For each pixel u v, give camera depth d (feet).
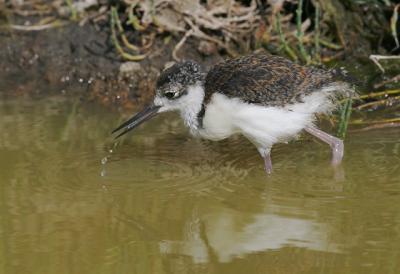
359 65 39.52
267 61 32.42
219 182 31.91
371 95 37.22
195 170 33.09
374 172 31.94
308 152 34.45
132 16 41.06
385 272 24.90
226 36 41.22
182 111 33.76
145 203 30.25
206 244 27.30
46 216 29.22
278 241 27.32
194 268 25.84
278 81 31.40
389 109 37.17
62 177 32.35
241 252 26.78
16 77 42.63
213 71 33.06
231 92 31.40
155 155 34.58
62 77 42.16
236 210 29.58
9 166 33.22
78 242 27.40
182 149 35.27
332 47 40.50
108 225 28.55
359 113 37.04
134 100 39.93
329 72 32.42
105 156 34.30
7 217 29.17
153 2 40.86
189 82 33.01
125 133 35.50
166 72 33.42
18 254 26.61
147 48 41.93
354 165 32.63
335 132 35.68
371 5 40.60
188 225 28.55
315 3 40.40
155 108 33.99
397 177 31.40
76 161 33.78
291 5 41.34
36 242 27.40
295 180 31.81
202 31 41.60
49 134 36.37
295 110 31.50
